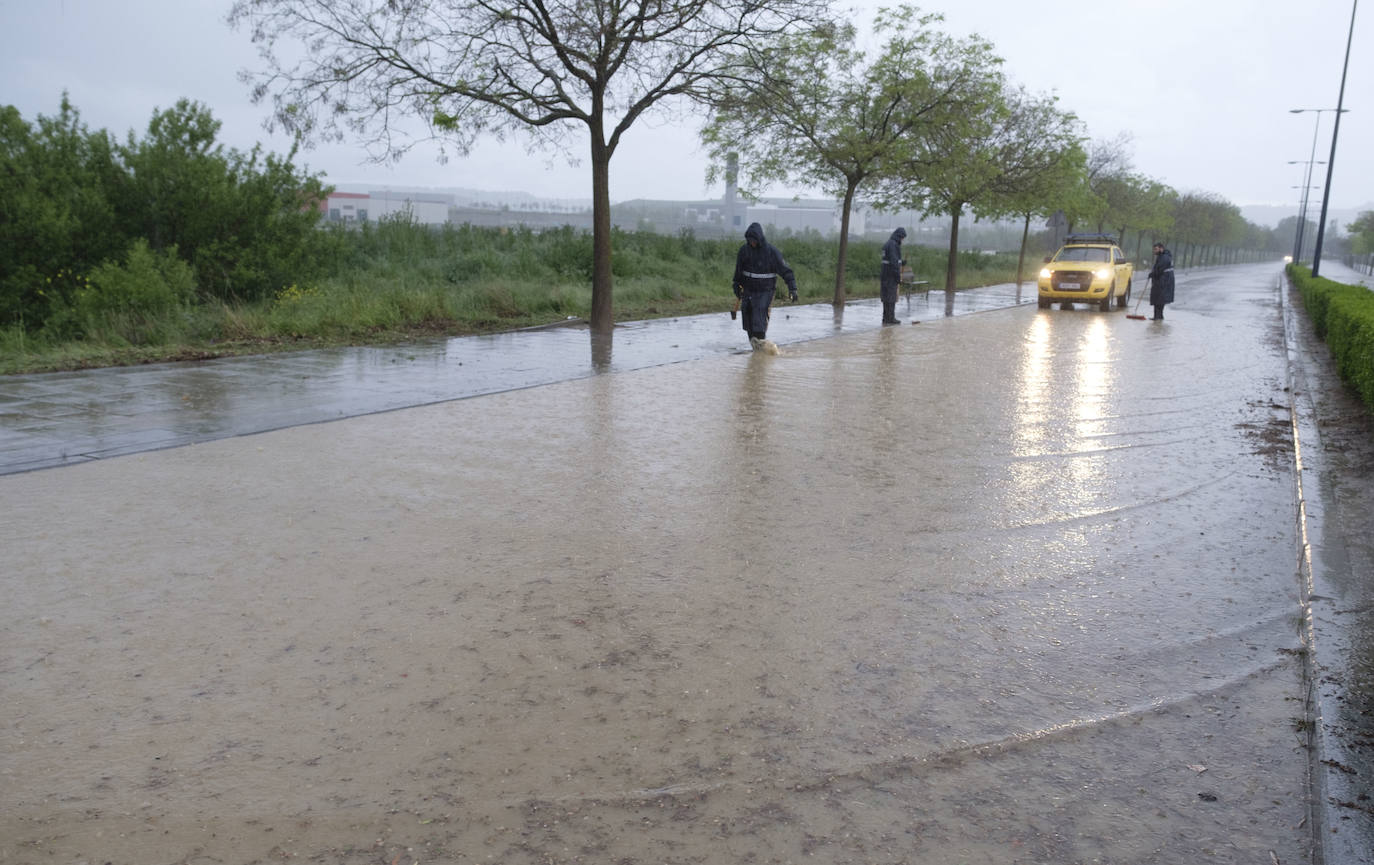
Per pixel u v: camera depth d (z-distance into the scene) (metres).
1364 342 9.02
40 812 2.45
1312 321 20.12
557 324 15.63
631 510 5.36
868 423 8.15
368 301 14.73
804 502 5.64
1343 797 2.61
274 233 16.25
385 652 3.45
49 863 2.25
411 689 3.17
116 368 9.98
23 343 11.67
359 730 2.90
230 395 8.55
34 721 2.90
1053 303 26.48
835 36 15.34
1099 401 9.65
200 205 15.34
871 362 12.24
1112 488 6.16
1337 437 7.90
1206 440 7.78
